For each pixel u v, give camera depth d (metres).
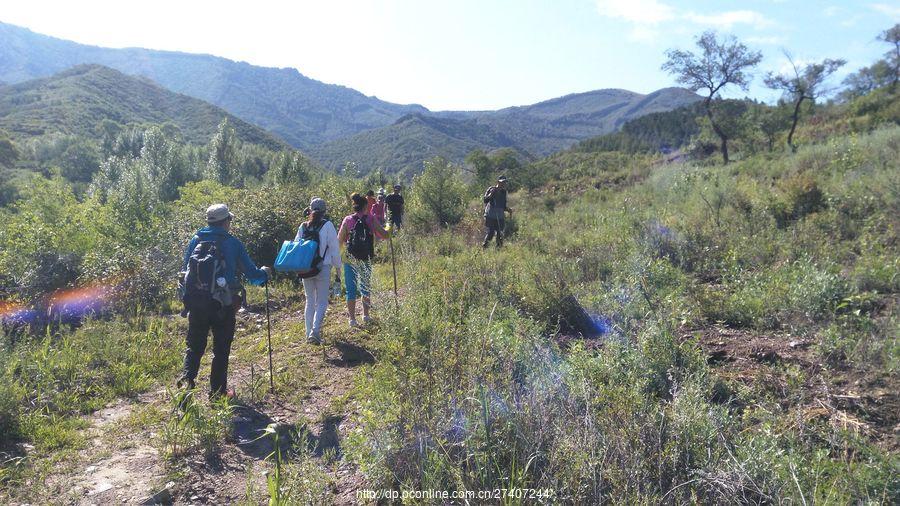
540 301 5.91
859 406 3.58
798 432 3.22
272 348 6.33
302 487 3.22
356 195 6.79
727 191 11.00
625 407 3.14
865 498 2.61
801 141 29.89
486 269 7.44
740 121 33.66
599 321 5.57
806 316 5.09
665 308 5.09
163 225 10.13
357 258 6.67
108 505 3.30
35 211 9.91
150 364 5.71
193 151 78.75
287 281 9.55
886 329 4.48
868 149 12.91
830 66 31.86
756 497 2.65
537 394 3.35
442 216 15.80
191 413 4.11
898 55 44.53
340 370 5.52
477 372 3.49
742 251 7.44
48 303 7.43
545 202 19.11
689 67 33.56
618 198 15.81
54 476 3.63
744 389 3.78
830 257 6.73
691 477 2.78
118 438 4.21
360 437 3.42
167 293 8.27
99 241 9.25
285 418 4.53
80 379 5.26
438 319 4.66
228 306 4.67
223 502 3.39
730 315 5.50
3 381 4.41
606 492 2.72
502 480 2.76
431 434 3.11
